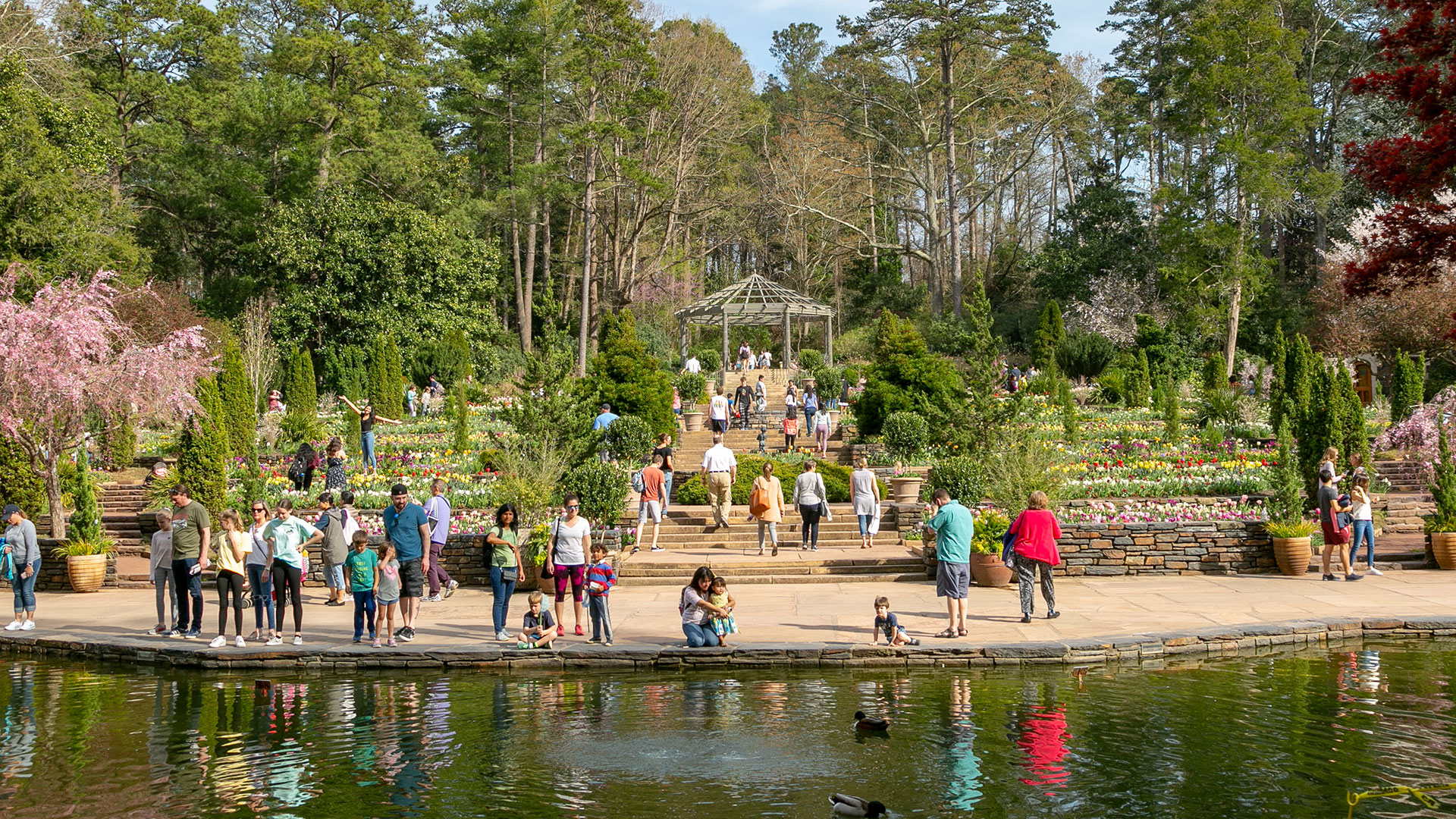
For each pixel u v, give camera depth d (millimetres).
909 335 28906
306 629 12281
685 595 10586
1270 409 27641
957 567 10945
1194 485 20766
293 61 43062
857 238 60875
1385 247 15539
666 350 51594
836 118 59438
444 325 41406
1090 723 8273
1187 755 7445
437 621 12664
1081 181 66000
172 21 46125
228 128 44500
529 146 54156
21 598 12453
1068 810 6488
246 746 7996
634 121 52094
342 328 40625
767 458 24500
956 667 10281
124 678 10367
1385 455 24125
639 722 8492
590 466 17250
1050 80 52188
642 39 47000
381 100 48031
